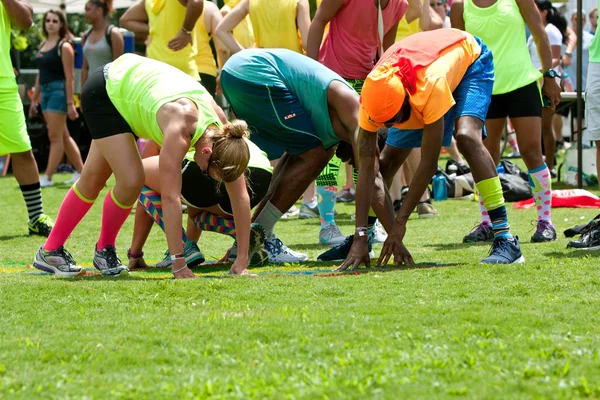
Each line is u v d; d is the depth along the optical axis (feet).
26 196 41.37
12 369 16.46
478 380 15.24
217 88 58.75
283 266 30.42
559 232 37.96
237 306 21.59
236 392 14.76
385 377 15.24
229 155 25.04
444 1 61.52
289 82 30.01
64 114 66.28
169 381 15.62
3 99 39.75
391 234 27.81
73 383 15.60
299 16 43.37
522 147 35.42
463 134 27.45
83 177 27.96
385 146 30.40
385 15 36.94
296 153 31.17
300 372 15.83
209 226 31.50
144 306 21.88
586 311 20.49
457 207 50.14
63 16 64.69
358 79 37.19
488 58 28.60
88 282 25.55
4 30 40.04
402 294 22.94
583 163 57.77
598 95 35.35
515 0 35.32
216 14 51.67
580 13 54.13
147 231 30.53
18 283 25.46
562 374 15.46
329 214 37.45
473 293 22.90
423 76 25.61
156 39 48.44
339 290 23.58
